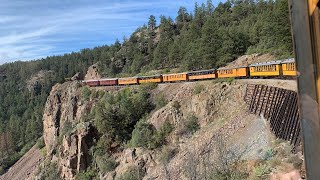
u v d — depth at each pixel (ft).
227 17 461.37
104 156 212.84
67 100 345.72
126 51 548.72
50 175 259.60
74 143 233.35
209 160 103.81
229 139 121.49
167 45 420.77
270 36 241.96
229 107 159.12
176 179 124.26
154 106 223.71
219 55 274.16
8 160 436.76
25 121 591.78
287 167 73.36
